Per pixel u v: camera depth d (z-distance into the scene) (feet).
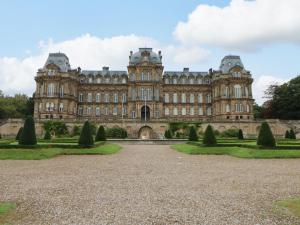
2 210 41.37
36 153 116.16
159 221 37.70
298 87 324.39
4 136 274.77
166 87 372.58
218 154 131.03
